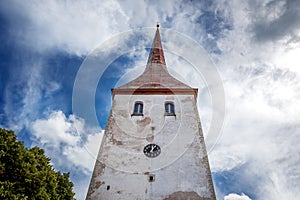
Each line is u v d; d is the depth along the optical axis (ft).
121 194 49.83
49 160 43.80
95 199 49.37
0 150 37.29
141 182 51.37
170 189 50.26
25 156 38.88
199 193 49.67
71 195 44.93
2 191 32.68
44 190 37.32
